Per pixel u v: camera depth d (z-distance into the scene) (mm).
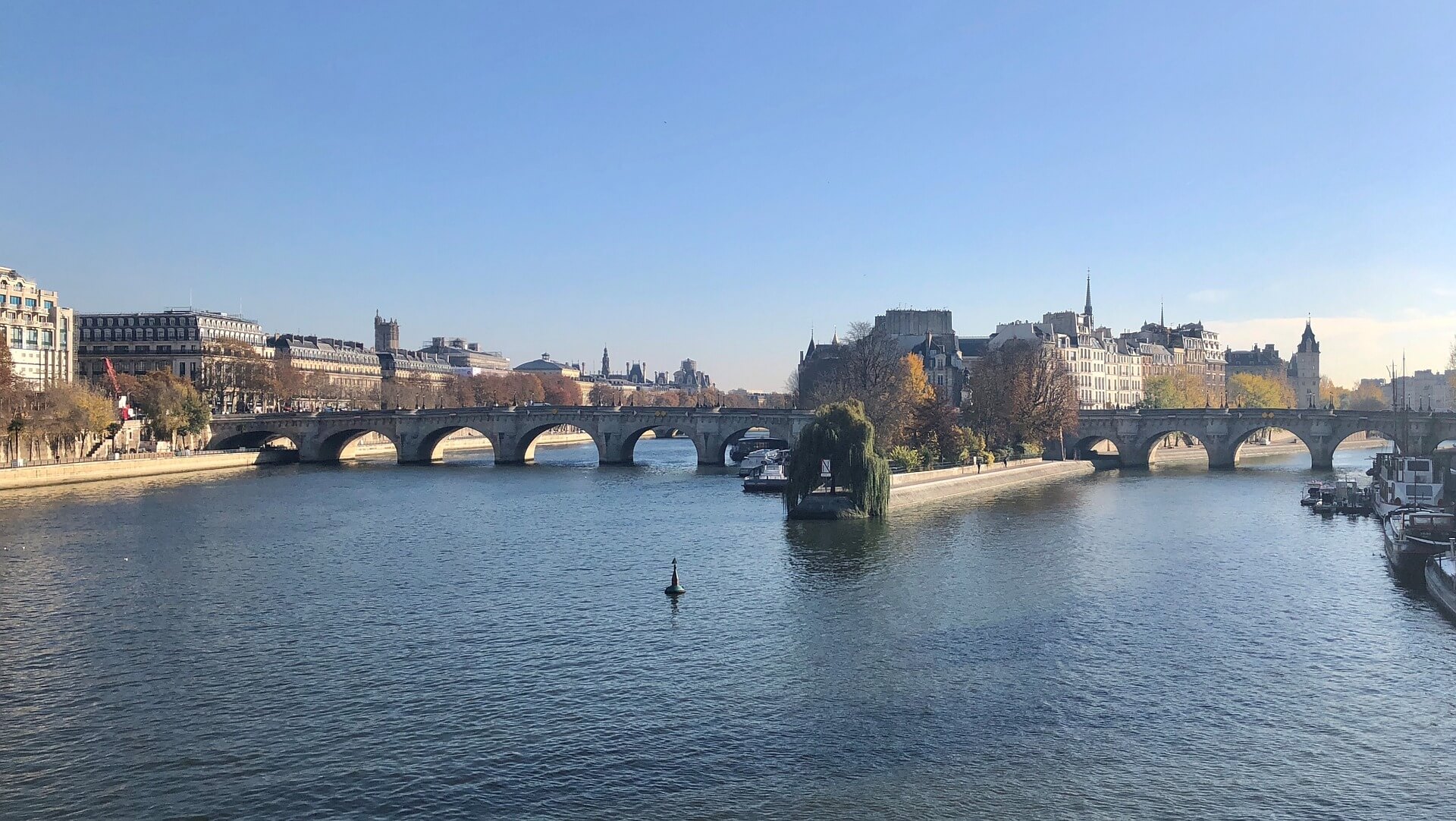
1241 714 70250
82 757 63531
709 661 82000
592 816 56031
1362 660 81875
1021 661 81875
